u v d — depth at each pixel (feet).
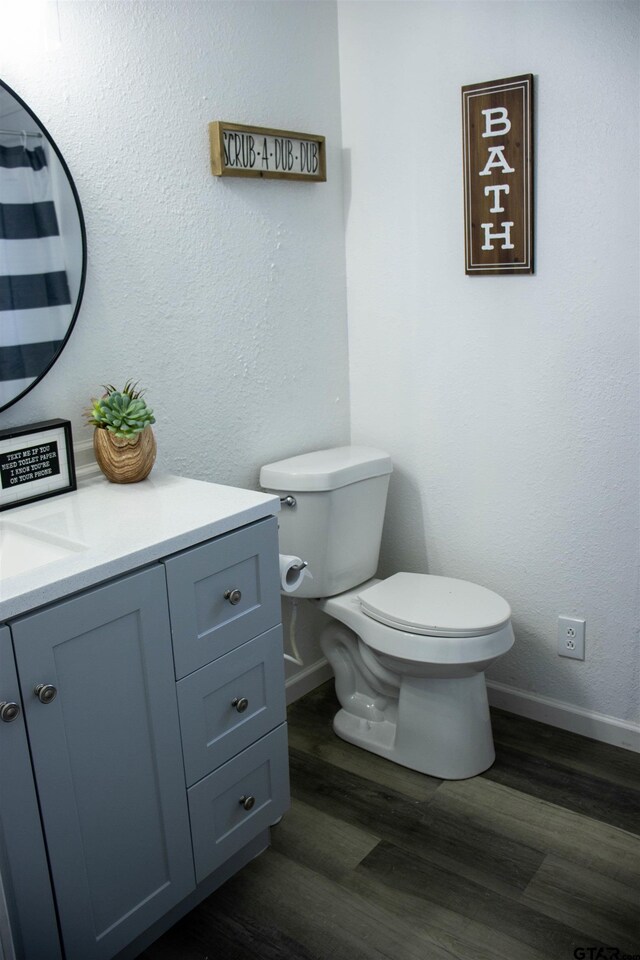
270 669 5.81
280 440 7.81
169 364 6.64
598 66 6.31
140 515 5.29
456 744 7.03
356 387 8.50
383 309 8.07
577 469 7.18
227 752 5.57
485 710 7.14
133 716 4.86
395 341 8.06
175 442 6.81
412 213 7.63
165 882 5.29
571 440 7.15
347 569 7.70
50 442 5.67
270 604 5.71
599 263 6.66
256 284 7.28
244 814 5.84
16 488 5.52
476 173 7.04
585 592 7.39
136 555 4.66
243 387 7.32
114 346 6.20
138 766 4.95
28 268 5.47
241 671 5.56
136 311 6.31
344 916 5.69
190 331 6.75
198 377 6.89
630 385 6.72
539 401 7.25
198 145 6.57
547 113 6.63
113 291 6.12
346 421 8.60
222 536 5.25
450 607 7.01
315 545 7.39
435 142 7.32
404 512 8.46
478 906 5.72
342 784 7.09
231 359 7.16
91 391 6.09
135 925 5.10
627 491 6.95
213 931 5.61
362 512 7.66
